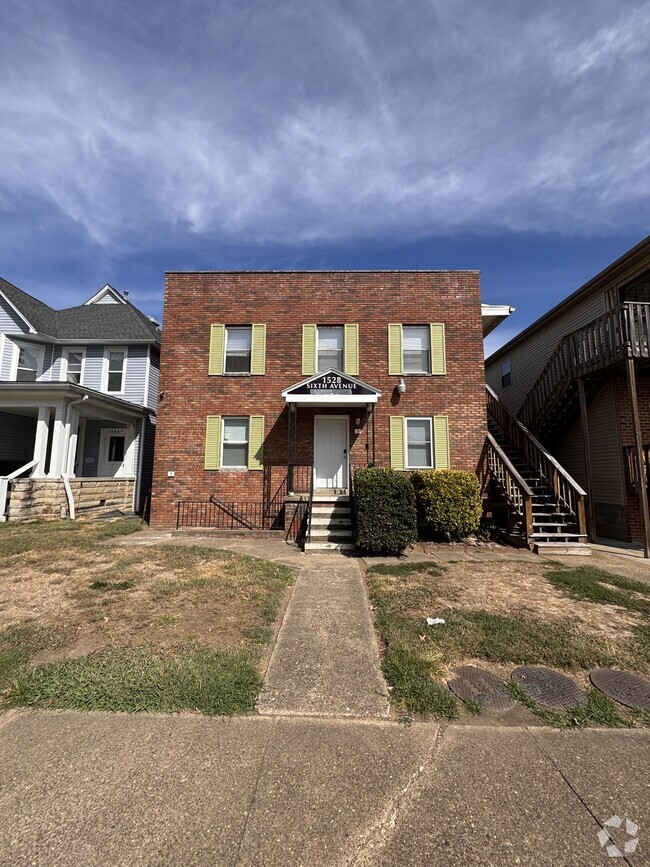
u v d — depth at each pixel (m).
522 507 9.02
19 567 6.13
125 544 7.96
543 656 3.58
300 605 4.88
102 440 15.77
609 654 3.60
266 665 3.40
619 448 10.07
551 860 1.72
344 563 7.13
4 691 2.94
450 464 10.98
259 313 11.61
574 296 11.70
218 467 11.12
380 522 7.73
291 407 10.57
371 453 10.98
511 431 12.37
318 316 11.55
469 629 4.08
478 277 11.63
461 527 8.79
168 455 11.18
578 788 2.13
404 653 3.56
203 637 3.82
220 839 1.81
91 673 3.12
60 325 16.06
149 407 15.40
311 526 9.19
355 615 4.55
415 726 2.64
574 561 7.38
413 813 1.96
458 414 11.17
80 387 11.54
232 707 2.78
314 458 11.08
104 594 4.96
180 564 6.42
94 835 1.82
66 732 2.53
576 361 10.32
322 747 2.43
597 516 10.83
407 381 11.27
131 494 14.39
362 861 1.71
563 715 2.77
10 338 14.67
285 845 1.79
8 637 3.74
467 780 2.17
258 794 2.06
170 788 2.10
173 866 1.68
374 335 11.46
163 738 2.49
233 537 9.55
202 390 11.39
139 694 2.88
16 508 10.42
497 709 2.83
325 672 3.29
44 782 2.12
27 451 15.66
